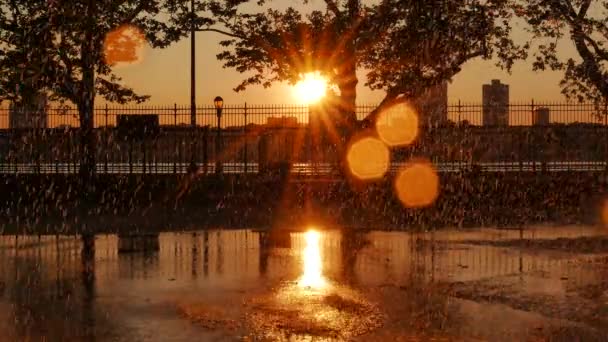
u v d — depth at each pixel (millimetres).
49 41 21828
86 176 24328
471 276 11484
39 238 16422
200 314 9117
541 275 11477
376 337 8008
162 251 14445
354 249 14531
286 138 25328
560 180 24000
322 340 7918
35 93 23438
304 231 17438
